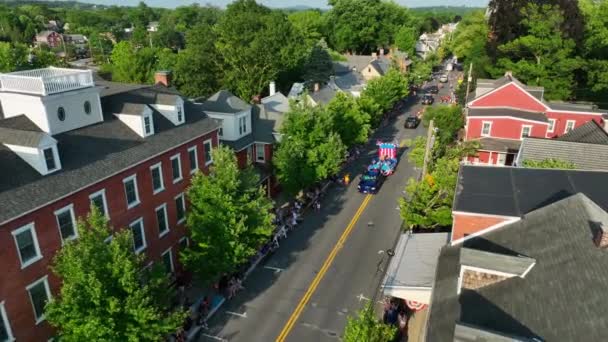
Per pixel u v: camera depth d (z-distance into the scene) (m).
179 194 28.28
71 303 15.65
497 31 68.06
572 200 16.97
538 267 14.61
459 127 50.88
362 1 117.12
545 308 12.74
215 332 23.06
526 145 30.86
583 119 45.62
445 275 17.14
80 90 22.98
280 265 29.50
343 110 46.69
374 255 30.59
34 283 18.67
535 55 59.78
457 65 141.00
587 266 13.41
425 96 82.19
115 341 16.48
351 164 49.75
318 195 40.28
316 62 71.62
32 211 18.06
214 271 24.02
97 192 21.56
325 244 32.22
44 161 19.42
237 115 37.62
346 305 25.23
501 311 13.51
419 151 39.41
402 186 43.47
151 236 25.97
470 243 18.22
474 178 22.03
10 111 21.95
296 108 37.09
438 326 14.20
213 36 65.31
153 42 140.50
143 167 24.66
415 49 126.81
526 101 47.28
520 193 20.17
